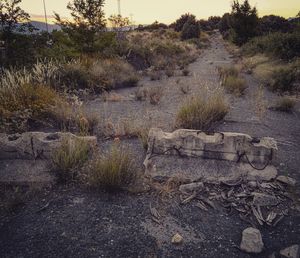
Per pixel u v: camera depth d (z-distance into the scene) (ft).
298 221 9.94
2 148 13.32
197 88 30.50
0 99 19.81
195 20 140.26
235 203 10.83
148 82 38.75
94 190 11.64
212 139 12.91
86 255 8.33
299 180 12.47
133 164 12.80
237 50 85.71
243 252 8.55
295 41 48.96
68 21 40.50
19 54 28.86
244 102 26.32
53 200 11.03
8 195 11.26
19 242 8.86
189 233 9.32
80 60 37.78
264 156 12.58
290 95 29.53
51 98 21.48
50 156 13.15
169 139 13.17
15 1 27.30
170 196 11.23
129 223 9.73
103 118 20.81
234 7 83.35
